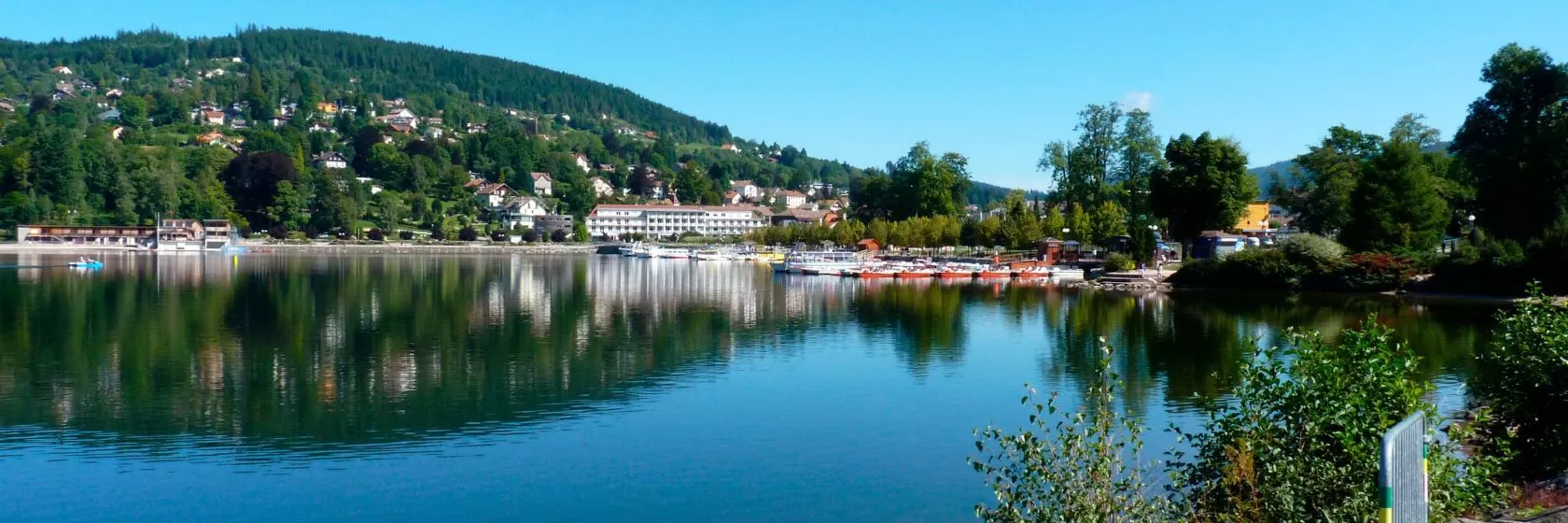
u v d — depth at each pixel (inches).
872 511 1019.9
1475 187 3858.3
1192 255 4458.7
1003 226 5649.6
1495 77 3309.5
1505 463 862.5
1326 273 3334.2
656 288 3873.0
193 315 2677.2
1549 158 3034.0
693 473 1148.5
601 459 1205.1
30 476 1128.8
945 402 1519.4
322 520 996.6
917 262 4891.7
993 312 2837.1
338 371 1780.3
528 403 1505.9
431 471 1158.3
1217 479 729.6
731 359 1937.7
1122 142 5265.8
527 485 1105.4
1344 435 649.6
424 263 6018.7
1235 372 1742.1
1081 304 3053.6
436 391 1598.2
